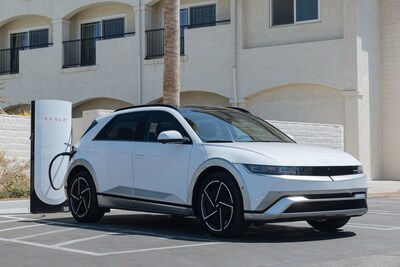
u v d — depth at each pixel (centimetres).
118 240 912
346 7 2188
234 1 2391
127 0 2617
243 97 2366
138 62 2569
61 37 2784
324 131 2098
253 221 870
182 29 2573
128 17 2708
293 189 863
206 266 723
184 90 2488
